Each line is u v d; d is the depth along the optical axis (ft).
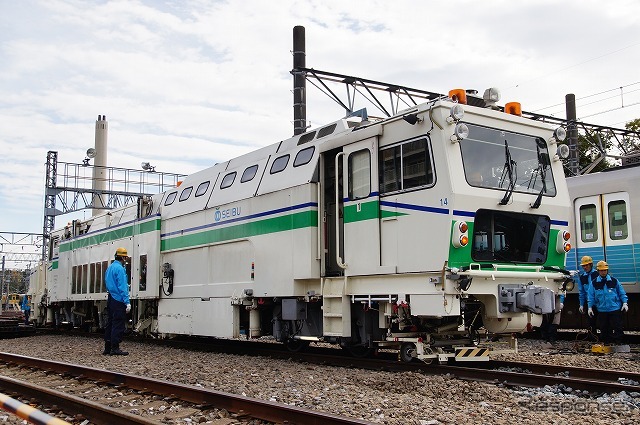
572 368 29.12
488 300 30.19
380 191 32.37
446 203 28.73
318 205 35.68
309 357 36.63
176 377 30.48
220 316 43.39
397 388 25.77
